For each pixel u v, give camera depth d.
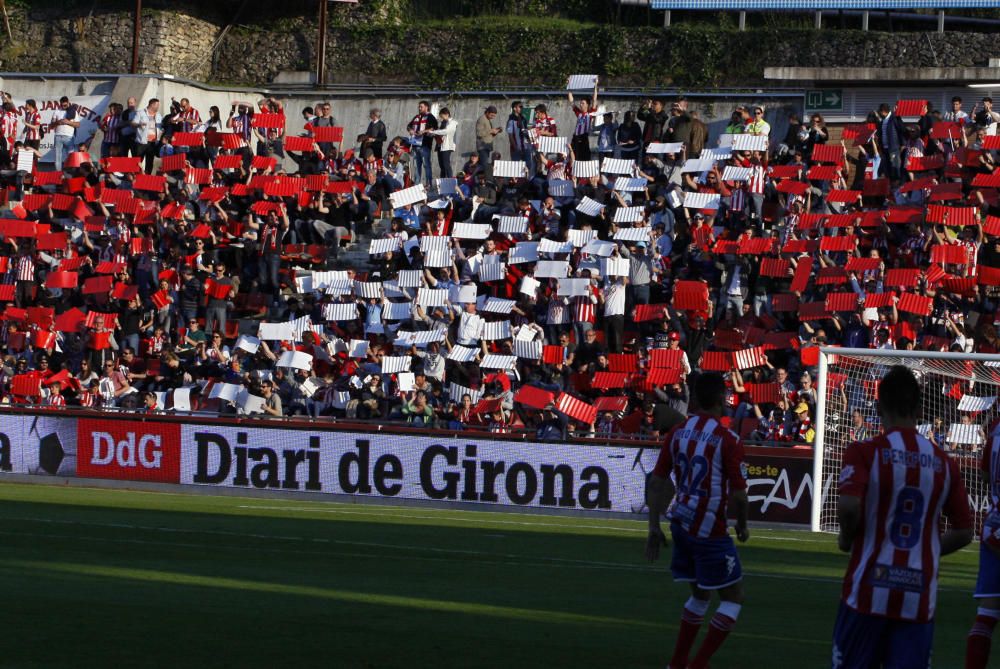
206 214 49.09
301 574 19.47
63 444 39.47
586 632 14.88
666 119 49.09
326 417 36.88
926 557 9.34
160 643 13.30
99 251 48.59
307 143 50.97
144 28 60.19
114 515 28.59
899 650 9.32
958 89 49.00
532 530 28.81
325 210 49.78
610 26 57.94
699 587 12.45
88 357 44.56
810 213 43.47
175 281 46.34
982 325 35.62
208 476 37.81
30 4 62.09
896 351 29.08
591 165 46.16
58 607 15.45
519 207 45.88
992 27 58.50
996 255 39.25
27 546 22.00
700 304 39.75
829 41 54.31
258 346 43.19
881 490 9.39
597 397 38.94
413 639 13.99
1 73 58.72
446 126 50.88
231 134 51.03
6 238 49.53
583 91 54.00
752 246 40.94
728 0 54.06
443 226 46.72
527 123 50.34
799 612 17.27
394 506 35.44
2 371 43.56
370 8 61.25
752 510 32.56
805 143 45.72
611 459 33.97
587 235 43.22
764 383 35.72
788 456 32.19
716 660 13.39
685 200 43.78
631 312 42.16
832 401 30.95
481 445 35.22
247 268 47.94
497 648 13.59
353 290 44.47
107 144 53.41
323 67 60.09
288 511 31.70
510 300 42.38
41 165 55.50
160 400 40.84
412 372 40.75
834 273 39.56
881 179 43.22
